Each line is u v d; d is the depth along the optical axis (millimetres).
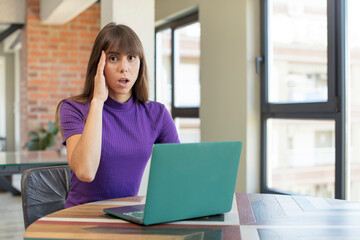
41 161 3480
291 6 3615
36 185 1821
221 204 1479
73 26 6262
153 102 1940
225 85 4164
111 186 1740
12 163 3363
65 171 1942
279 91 3762
